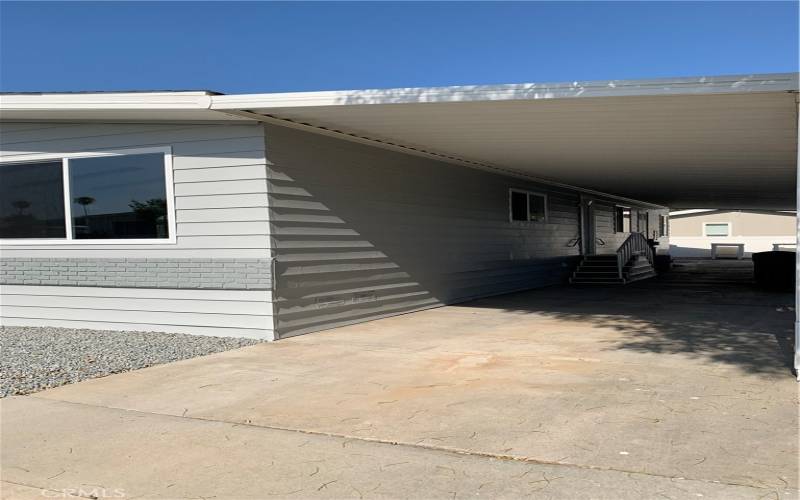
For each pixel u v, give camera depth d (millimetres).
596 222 21750
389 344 8344
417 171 11938
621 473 3789
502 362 7039
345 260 10031
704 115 7477
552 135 9219
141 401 5668
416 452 4250
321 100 7562
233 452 4340
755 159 11289
